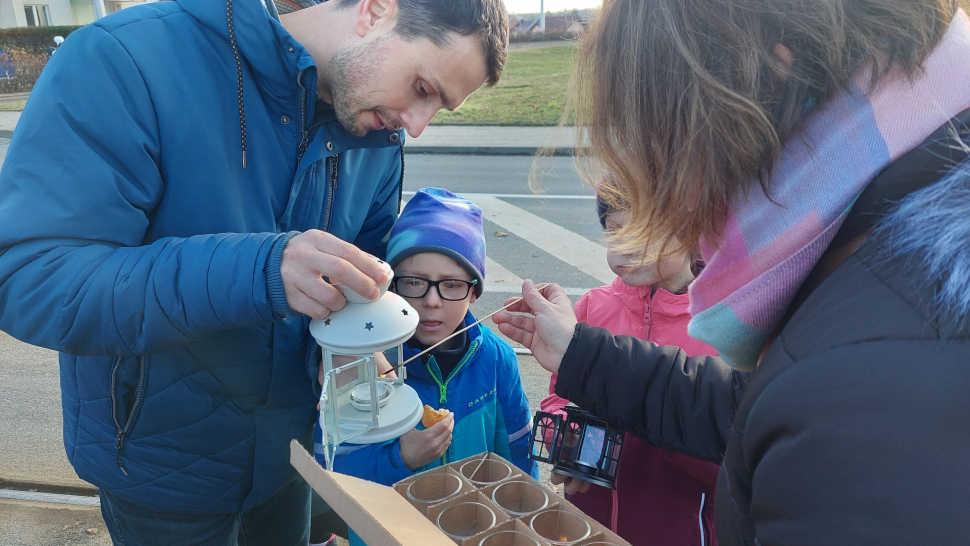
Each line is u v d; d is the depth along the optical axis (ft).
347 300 3.80
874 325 1.72
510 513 3.53
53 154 3.71
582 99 2.66
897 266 1.80
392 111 4.47
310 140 4.62
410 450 5.30
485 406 6.26
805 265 2.06
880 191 1.91
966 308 1.62
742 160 2.10
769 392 1.86
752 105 2.03
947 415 1.53
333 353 3.83
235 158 4.34
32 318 3.74
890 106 1.95
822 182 2.00
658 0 2.22
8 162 3.76
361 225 5.60
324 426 3.77
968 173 1.77
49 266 3.66
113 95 3.82
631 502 5.49
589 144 2.61
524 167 29.19
